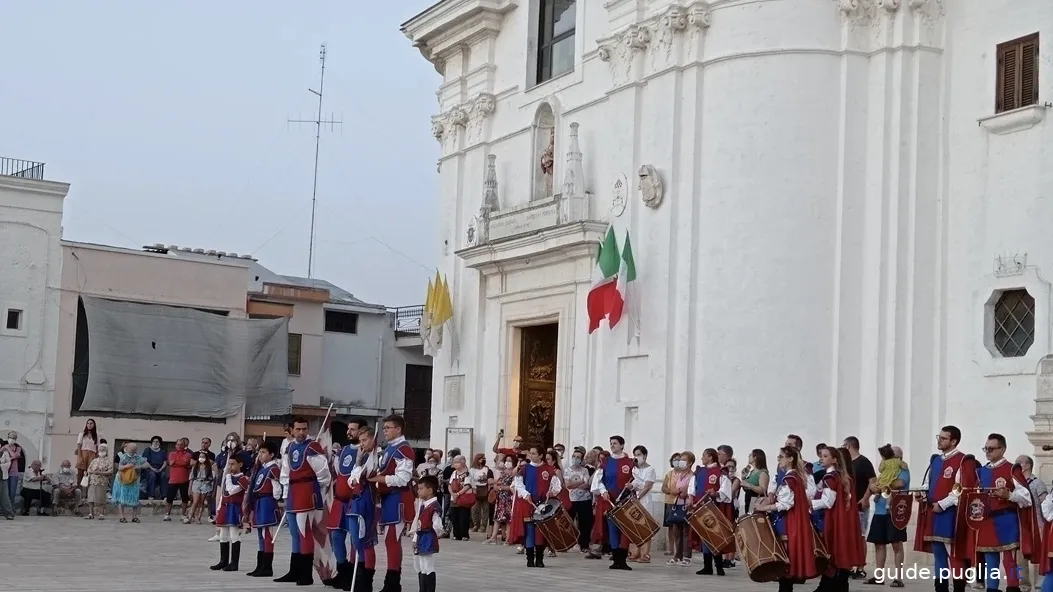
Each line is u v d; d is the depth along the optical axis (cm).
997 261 2516
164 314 4331
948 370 2600
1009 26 2541
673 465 2462
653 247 2938
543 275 3322
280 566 2144
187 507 3525
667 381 2856
